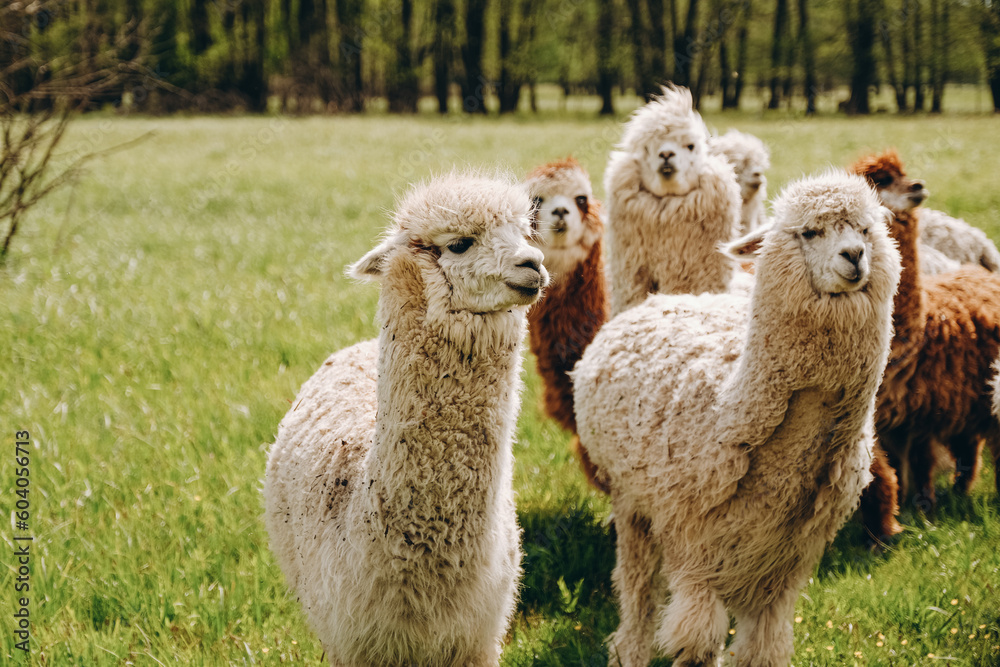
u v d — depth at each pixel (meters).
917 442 5.70
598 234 5.61
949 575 4.52
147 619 4.10
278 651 3.96
